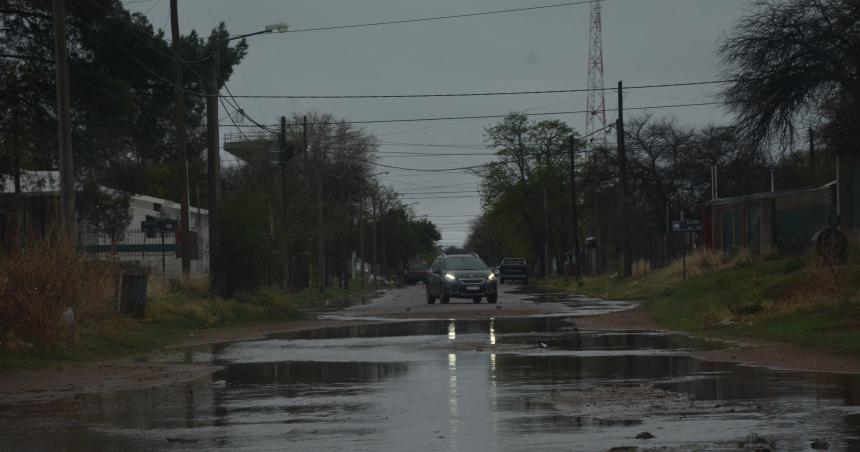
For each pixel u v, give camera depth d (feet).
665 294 129.18
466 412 41.11
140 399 47.32
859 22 124.77
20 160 139.03
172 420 40.16
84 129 135.44
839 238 100.32
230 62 150.61
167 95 143.23
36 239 74.13
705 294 115.34
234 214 128.67
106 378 57.57
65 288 71.72
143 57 137.49
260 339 91.25
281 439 35.29
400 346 77.36
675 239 200.44
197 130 153.58
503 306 144.15
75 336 72.90
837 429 35.04
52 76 130.31
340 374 57.47
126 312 95.40
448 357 66.90
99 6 125.49
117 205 142.92
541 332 90.22
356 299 199.62
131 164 146.82
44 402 46.68
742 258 138.62
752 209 155.53
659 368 57.06
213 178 125.08
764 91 132.26
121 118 134.31
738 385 48.01
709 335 82.99
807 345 66.80
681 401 42.73
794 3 130.21
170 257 189.37
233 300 123.03
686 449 31.68
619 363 60.54
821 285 88.28
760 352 64.69
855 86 122.52
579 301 160.66
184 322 103.45
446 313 127.95
